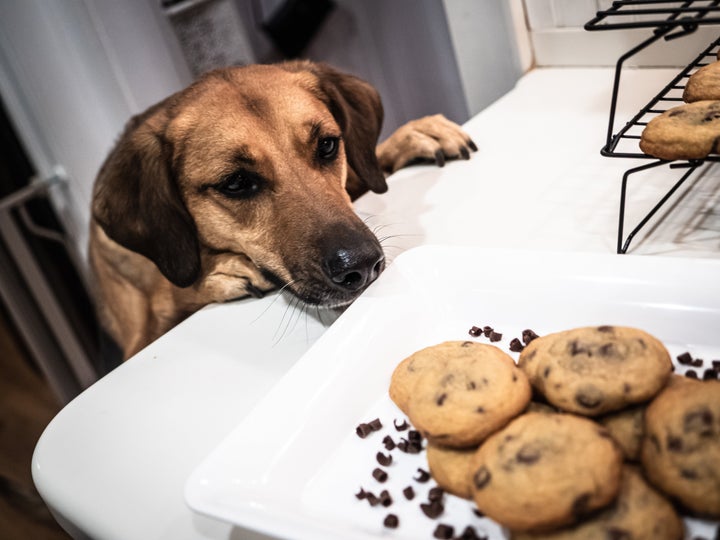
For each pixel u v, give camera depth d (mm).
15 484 2285
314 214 1101
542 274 848
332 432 759
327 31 1949
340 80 1350
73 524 786
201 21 1825
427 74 1955
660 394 623
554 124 1384
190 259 1206
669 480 560
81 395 968
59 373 2393
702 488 544
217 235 1197
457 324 884
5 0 1864
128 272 1396
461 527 640
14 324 2572
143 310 1423
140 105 1936
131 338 1467
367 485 706
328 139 1209
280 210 1126
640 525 548
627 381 626
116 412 921
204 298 1229
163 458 824
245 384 926
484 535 625
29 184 2213
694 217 988
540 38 1614
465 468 648
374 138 1347
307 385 783
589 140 1280
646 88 1392
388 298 880
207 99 1175
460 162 1363
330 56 1991
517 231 1083
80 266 2338
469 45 1702
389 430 763
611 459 567
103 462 838
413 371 741
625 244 918
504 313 865
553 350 681
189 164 1165
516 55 1635
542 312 842
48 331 2334
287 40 1919
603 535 549
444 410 653
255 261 1161
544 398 689
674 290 775
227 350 1007
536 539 575
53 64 1931
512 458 580
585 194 1124
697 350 748
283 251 1111
